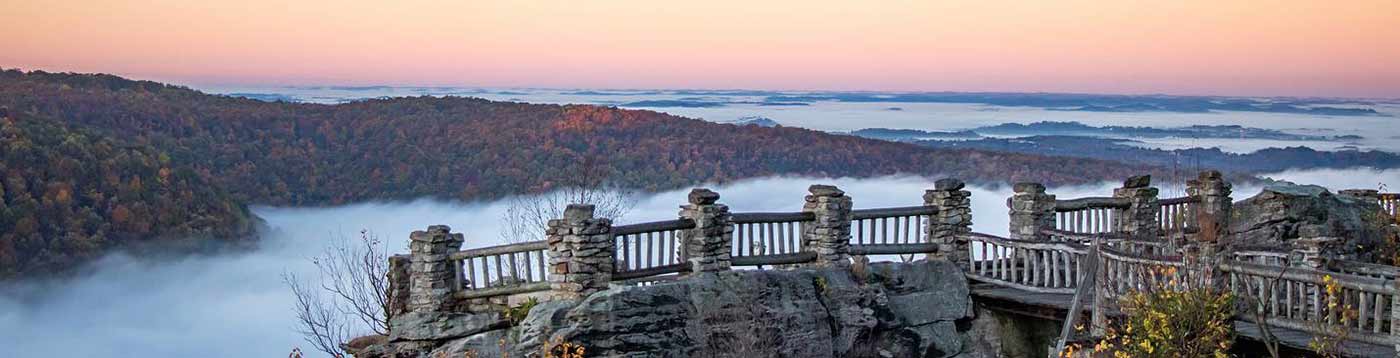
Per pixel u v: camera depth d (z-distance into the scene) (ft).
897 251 67.31
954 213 68.80
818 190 65.92
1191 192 80.43
